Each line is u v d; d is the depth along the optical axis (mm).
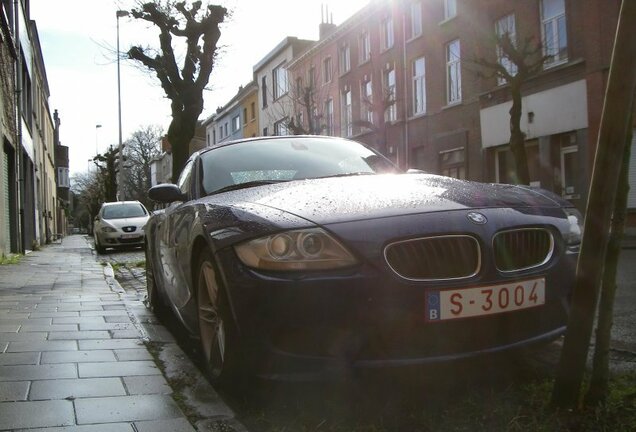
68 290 7789
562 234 3363
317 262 2893
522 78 15141
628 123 2654
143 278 10062
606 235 2713
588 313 2758
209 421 2951
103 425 2844
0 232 13320
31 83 23953
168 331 4961
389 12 26828
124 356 4086
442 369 3131
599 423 2691
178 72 14352
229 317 3148
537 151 18766
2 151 13781
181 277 4262
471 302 2979
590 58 16125
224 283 3148
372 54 28422
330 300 2850
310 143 5195
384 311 2863
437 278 2967
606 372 2783
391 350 2912
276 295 2881
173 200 4645
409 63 25312
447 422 2852
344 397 3242
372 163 4941
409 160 25344
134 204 20922
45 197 31875
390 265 2914
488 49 20156
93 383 3477
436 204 3229
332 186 3705
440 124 23156
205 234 3457
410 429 2805
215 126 61719
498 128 19875
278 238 2971
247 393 3344
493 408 2959
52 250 21656
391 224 3004
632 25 2582
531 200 3564
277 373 2953
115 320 5406
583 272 2756
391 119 27016
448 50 22875
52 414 2979
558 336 3266
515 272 3121
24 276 9820
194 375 3701
